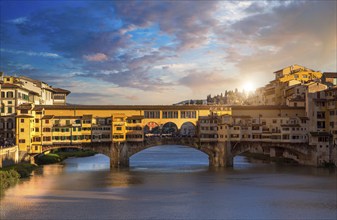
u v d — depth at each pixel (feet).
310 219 230.48
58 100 639.76
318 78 581.53
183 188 317.83
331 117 451.94
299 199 279.28
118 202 265.95
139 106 472.44
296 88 504.84
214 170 423.23
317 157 451.53
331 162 449.48
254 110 485.15
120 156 444.96
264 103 631.56
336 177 373.81
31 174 381.81
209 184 336.08
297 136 456.04
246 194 295.89
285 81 571.28
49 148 433.07
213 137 460.14
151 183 339.57
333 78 542.16
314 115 458.91
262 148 574.15
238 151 466.29
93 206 254.06
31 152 428.56
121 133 447.01
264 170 422.41
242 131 463.83
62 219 223.92
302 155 476.54
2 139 446.19
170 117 474.90
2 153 361.71
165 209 248.73
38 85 565.94
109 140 446.60
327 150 451.12
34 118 433.07
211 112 477.36
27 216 228.63
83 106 460.14
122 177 370.94
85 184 331.36
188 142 459.32
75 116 444.96
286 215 237.86
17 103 457.27
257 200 276.21
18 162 416.46
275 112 483.51
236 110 482.28
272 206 258.98
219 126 458.91
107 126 447.42
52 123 435.94
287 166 458.91
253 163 491.31
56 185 323.98
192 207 254.68
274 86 599.57
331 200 277.23
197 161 522.06
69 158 554.87
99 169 425.69
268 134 463.01
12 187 311.06
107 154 446.60
